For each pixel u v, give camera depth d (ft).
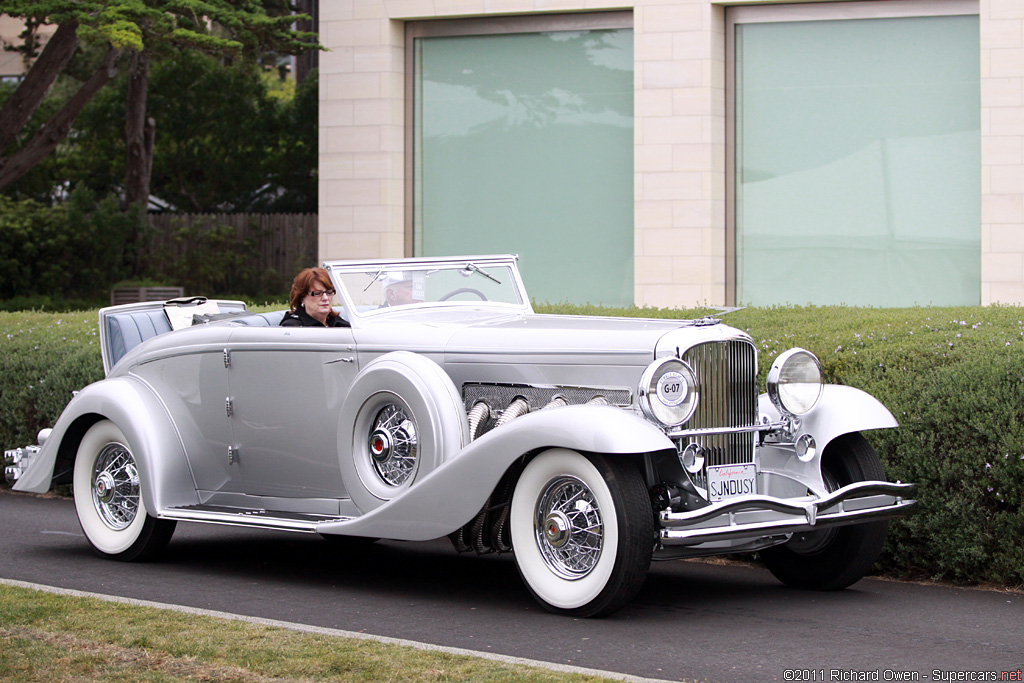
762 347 27.07
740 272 47.80
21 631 16.07
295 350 21.85
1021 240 43.34
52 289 81.15
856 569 19.86
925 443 21.43
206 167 94.84
